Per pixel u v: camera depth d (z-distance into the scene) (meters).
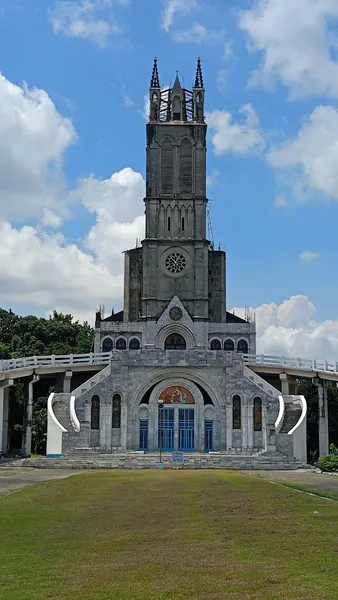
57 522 29.95
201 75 125.31
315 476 57.03
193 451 81.25
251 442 80.44
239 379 82.12
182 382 82.62
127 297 121.62
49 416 78.56
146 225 117.25
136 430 81.88
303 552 21.92
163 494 40.03
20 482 51.00
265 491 40.78
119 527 28.28
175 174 119.44
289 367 89.50
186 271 116.06
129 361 82.38
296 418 80.38
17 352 113.31
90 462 68.44
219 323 115.62
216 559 21.33
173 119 123.00
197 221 117.38
